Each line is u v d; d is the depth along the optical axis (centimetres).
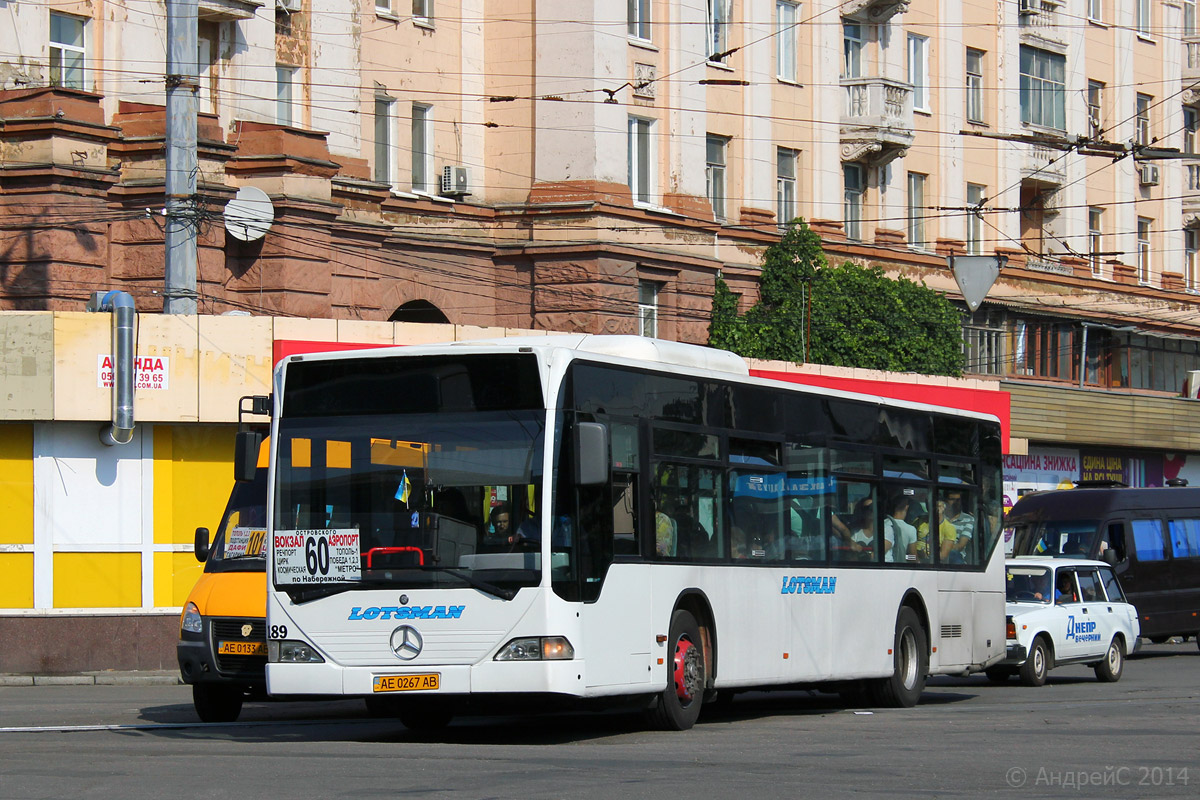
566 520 1641
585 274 4541
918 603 2372
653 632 1766
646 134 4803
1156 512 4153
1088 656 2992
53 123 3525
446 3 4659
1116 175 6862
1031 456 5881
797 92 5459
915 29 5931
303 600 1669
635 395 1780
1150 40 7075
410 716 1928
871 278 5244
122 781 1320
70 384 3000
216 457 3162
